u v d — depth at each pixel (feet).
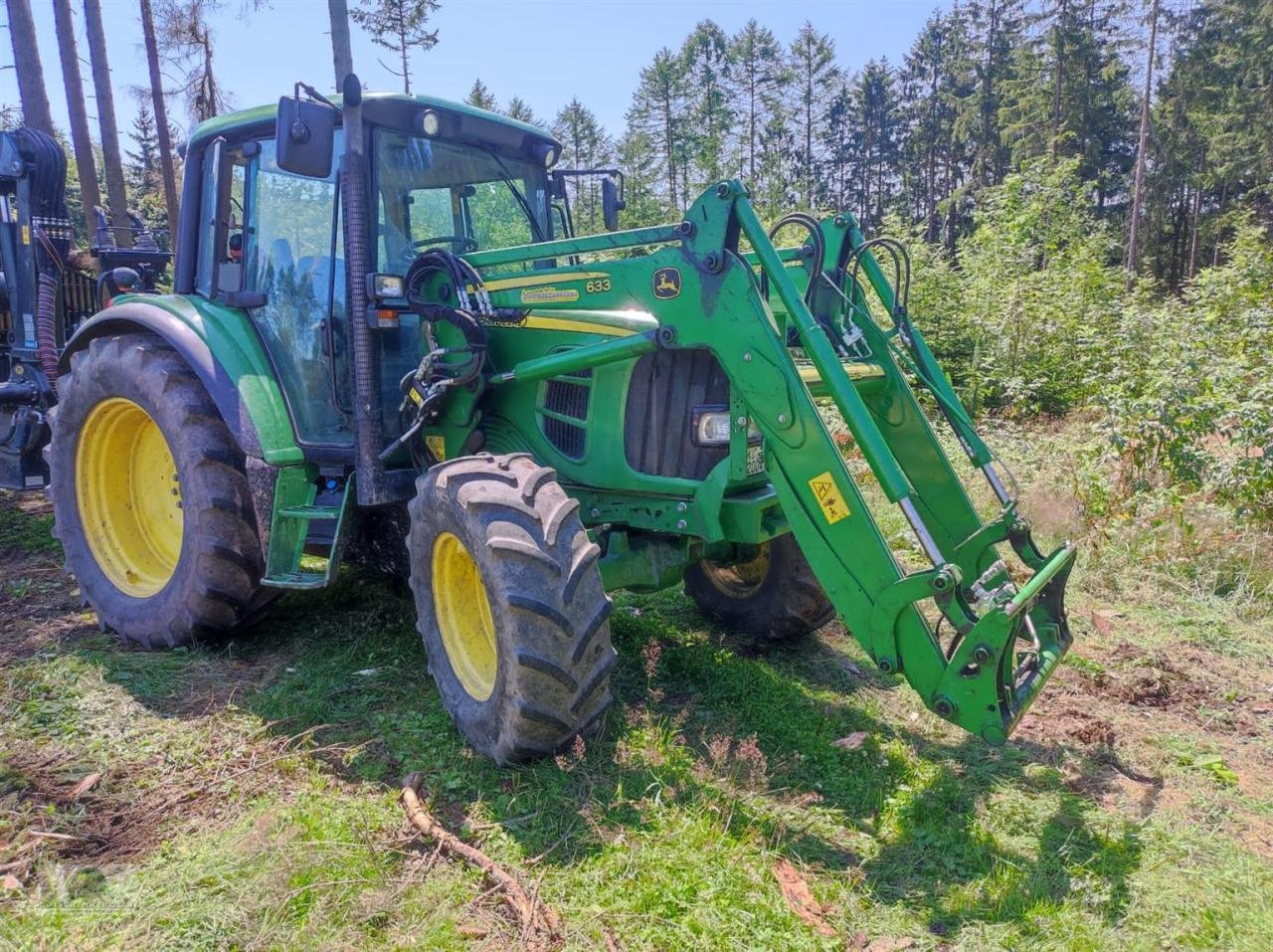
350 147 11.69
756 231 9.99
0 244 19.98
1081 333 28.89
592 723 10.44
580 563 9.62
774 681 13.05
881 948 7.78
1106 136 125.29
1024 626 10.85
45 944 7.35
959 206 145.59
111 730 11.07
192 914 7.70
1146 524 18.80
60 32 36.88
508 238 14.48
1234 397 20.35
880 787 10.34
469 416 12.31
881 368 12.43
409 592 15.81
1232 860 9.11
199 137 14.44
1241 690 13.24
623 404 11.76
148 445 15.03
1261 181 107.55
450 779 10.12
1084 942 7.81
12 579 17.13
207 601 13.03
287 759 10.37
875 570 9.50
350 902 7.96
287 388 13.33
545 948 7.52
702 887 8.31
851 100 180.75
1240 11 112.57
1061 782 10.66
